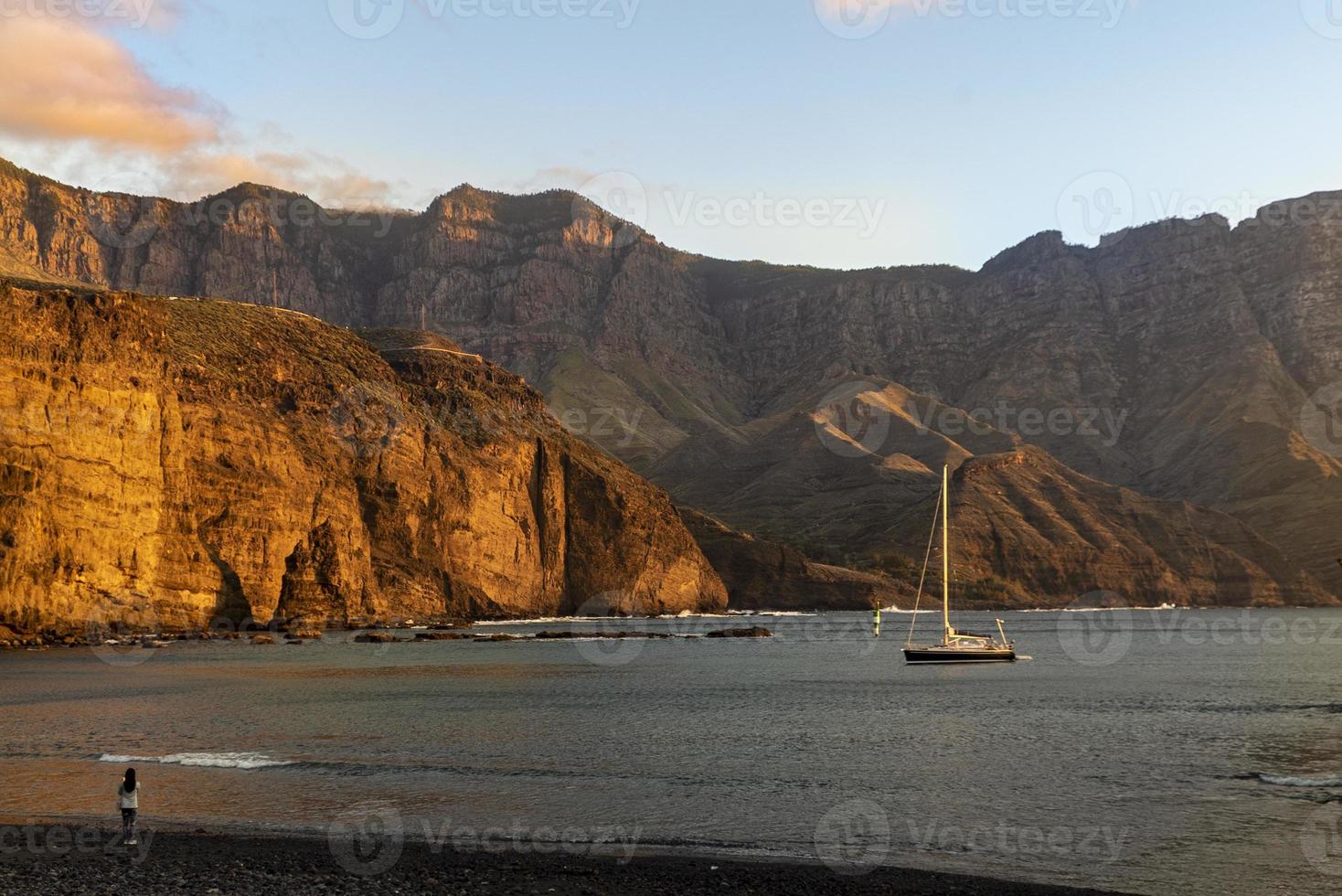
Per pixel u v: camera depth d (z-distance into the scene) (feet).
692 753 164.35
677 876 97.96
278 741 171.94
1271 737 183.21
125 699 228.84
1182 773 148.87
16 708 214.07
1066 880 98.37
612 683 285.23
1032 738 183.21
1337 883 97.25
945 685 288.30
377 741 172.45
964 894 93.35
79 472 386.52
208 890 92.32
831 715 215.10
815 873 99.40
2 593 364.17
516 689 263.29
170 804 124.26
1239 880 98.07
